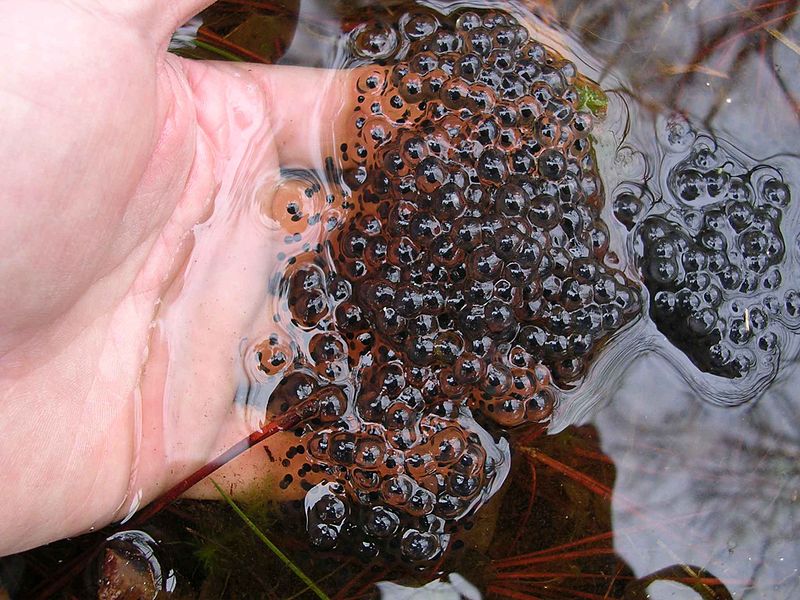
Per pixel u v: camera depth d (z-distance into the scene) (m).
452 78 0.25
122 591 0.24
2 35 0.21
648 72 0.26
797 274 0.25
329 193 0.26
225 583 0.24
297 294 0.25
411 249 0.25
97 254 0.23
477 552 0.24
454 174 0.25
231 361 0.25
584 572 0.24
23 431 0.23
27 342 0.22
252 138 0.26
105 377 0.24
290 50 0.27
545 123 0.25
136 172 0.22
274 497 0.25
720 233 0.25
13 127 0.21
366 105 0.26
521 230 0.24
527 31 0.26
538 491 0.25
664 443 0.25
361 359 0.25
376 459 0.24
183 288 0.25
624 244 0.26
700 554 0.24
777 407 0.25
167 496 0.25
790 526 0.24
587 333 0.25
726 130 0.26
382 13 0.27
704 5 0.26
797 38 0.26
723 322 0.25
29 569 0.24
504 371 0.25
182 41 0.27
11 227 0.21
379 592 0.24
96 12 0.21
